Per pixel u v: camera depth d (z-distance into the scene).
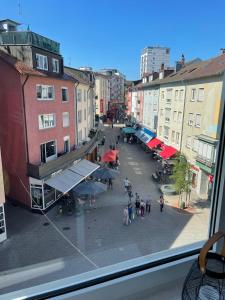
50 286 0.95
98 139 15.24
